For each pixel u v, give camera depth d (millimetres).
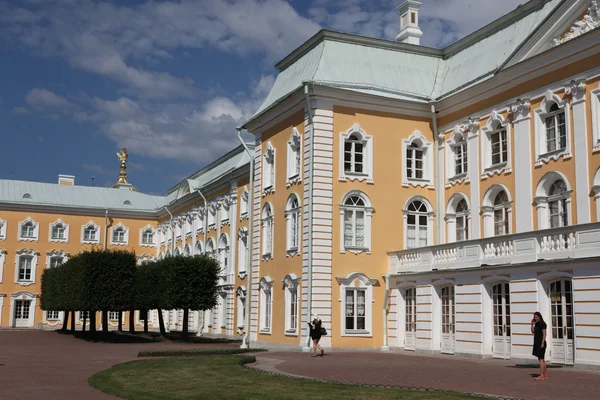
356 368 23766
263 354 31359
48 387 19312
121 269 47375
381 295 35781
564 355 24766
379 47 39250
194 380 19953
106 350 35875
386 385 18344
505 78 32656
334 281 35000
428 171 37812
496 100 33656
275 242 39062
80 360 29016
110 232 76812
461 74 37312
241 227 50906
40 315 72438
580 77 28734
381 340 35344
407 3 42469
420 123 37969
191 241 64125
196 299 45281
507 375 21250
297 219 36812
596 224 23703
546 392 17016
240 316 49250
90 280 46156
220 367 23469
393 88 37625
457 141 36656
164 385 18922
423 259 33344
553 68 30172
